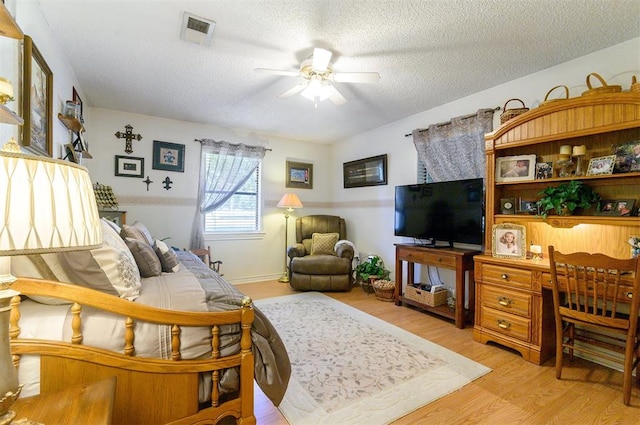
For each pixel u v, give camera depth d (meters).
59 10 1.83
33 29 1.71
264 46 2.24
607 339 2.16
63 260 1.23
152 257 1.88
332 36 2.10
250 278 4.67
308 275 4.04
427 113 3.64
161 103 3.44
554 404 1.69
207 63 2.50
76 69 2.60
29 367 1.06
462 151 3.18
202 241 4.20
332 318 3.05
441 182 3.23
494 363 2.15
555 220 2.25
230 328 1.39
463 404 1.69
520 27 1.99
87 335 1.13
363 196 4.68
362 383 1.89
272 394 1.42
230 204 4.60
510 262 2.30
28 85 1.53
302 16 1.88
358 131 4.61
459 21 1.93
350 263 4.09
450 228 3.13
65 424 0.77
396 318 3.08
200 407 1.34
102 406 0.85
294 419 1.57
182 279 1.83
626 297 1.79
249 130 4.57
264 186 4.80
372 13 1.85
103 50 2.30
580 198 2.17
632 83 2.01
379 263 4.19
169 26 2.00
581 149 2.20
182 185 4.15
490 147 2.64
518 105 2.76
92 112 3.59
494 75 2.70
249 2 1.76
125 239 1.83
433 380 1.92
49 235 0.69
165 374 1.23
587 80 2.15
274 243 4.90
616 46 2.19
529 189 2.64
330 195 5.44
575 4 1.76
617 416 1.59
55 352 1.08
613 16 1.86
